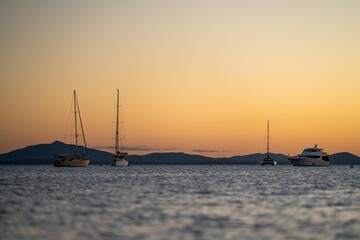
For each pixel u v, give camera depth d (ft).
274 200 222.89
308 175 504.43
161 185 324.60
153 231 145.18
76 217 171.32
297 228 150.10
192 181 375.04
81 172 574.97
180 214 177.27
